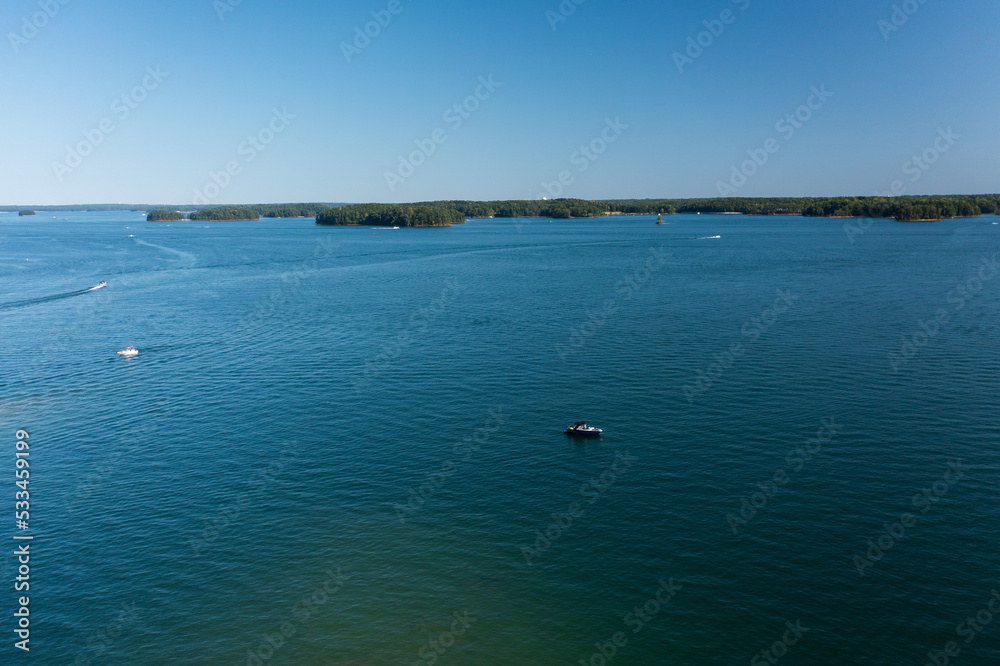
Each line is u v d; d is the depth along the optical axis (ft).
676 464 212.23
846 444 222.69
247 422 254.68
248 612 150.00
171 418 260.01
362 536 177.47
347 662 135.13
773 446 222.89
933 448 218.18
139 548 173.47
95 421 257.75
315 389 291.58
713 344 351.25
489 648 138.10
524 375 304.91
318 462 219.61
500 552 169.58
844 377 289.53
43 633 144.15
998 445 219.20
